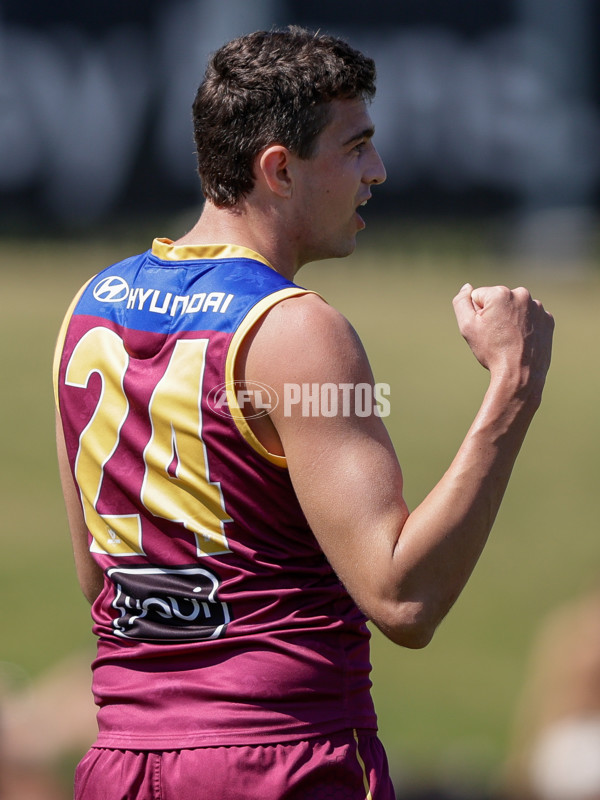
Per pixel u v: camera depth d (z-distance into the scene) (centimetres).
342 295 6888
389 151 8069
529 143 8056
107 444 637
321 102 632
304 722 595
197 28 7988
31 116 8081
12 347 5341
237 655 600
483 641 2173
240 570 601
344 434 578
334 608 619
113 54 8056
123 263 679
